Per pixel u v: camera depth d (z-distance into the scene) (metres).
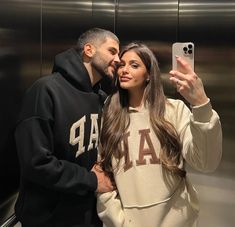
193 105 1.24
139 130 1.43
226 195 2.58
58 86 1.37
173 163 1.39
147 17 2.57
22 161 1.31
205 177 2.60
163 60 2.55
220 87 2.47
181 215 1.42
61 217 1.42
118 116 1.47
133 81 1.43
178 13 2.51
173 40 2.53
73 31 2.29
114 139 1.44
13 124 1.60
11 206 1.65
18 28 1.61
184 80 1.22
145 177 1.40
